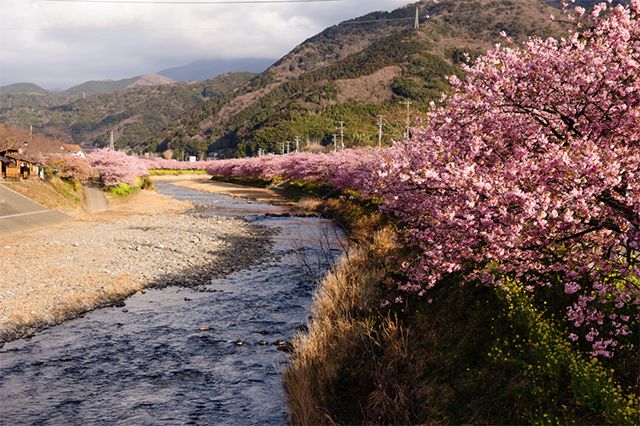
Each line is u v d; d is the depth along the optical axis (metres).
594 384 6.88
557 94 7.89
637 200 6.39
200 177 138.38
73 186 49.53
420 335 11.51
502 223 7.30
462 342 10.11
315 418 9.38
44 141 92.25
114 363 13.15
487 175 7.52
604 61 7.37
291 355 12.58
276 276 22.97
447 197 7.96
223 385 11.91
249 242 31.94
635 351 7.63
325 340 12.06
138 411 10.65
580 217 7.02
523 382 8.05
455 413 8.39
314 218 44.16
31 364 12.99
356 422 9.29
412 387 9.69
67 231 33.56
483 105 8.06
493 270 10.58
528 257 7.79
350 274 17.27
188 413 10.58
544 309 9.49
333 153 59.53
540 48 8.23
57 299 18.05
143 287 20.75
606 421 6.48
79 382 12.02
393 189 9.47
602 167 6.49
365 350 11.57
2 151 45.19
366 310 14.01
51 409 10.69
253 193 77.94
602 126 7.53
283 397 11.20
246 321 16.58
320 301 15.97
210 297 19.48
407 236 10.44
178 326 16.08
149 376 12.39
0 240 29.17
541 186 7.08
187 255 27.19
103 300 18.64
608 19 7.54
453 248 8.36
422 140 9.32
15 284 19.62
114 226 37.03
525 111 7.98
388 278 15.80
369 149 46.38
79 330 15.59
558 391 7.50
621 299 6.81
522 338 9.09
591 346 8.23
